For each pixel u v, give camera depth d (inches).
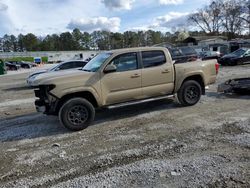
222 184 136.6
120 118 270.2
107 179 149.2
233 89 352.5
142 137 211.9
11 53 3673.7
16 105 384.8
